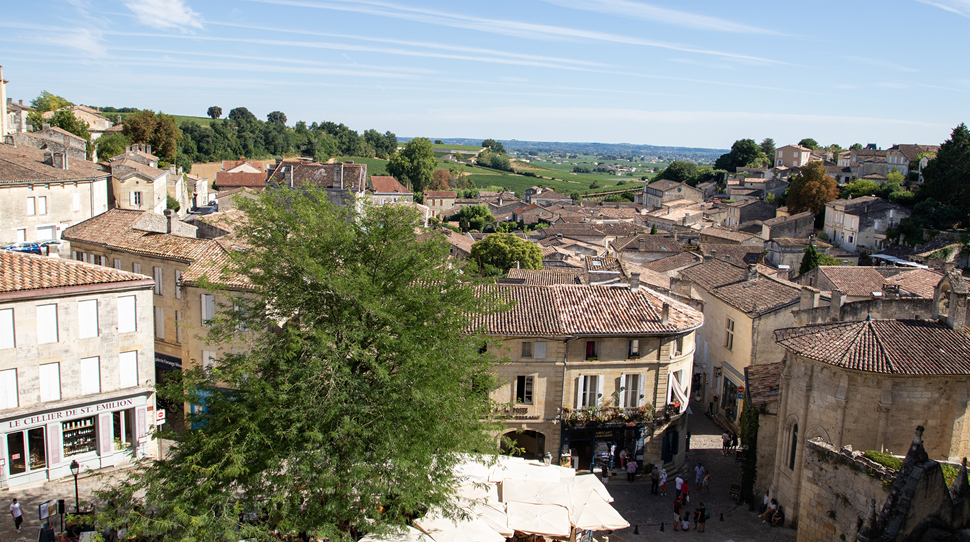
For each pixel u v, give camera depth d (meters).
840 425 31.08
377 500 26.08
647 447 41.28
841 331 32.66
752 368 41.16
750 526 34.19
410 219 30.80
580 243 112.00
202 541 23.28
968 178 102.38
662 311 40.78
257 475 25.30
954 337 31.73
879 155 151.62
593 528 28.64
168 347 45.53
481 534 26.48
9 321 32.72
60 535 27.89
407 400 27.11
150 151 112.56
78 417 35.09
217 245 45.16
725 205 154.50
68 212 70.12
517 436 42.66
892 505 24.06
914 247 101.75
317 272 26.48
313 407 25.67
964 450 30.95
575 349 40.06
